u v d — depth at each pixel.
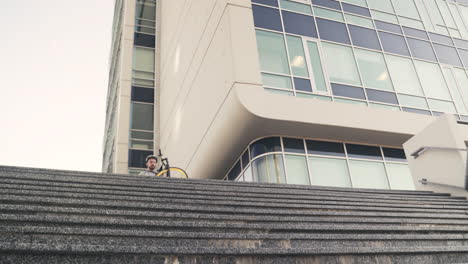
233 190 6.00
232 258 3.17
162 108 23.48
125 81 24.59
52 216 3.49
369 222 4.82
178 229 3.77
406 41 16.94
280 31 14.26
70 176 6.02
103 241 3.26
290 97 12.45
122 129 22.86
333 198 6.10
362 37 15.95
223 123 12.62
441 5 19.34
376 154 13.84
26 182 4.97
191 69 17.17
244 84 11.90
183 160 17.31
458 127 8.11
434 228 4.76
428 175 8.59
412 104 15.19
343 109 13.02
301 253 3.34
